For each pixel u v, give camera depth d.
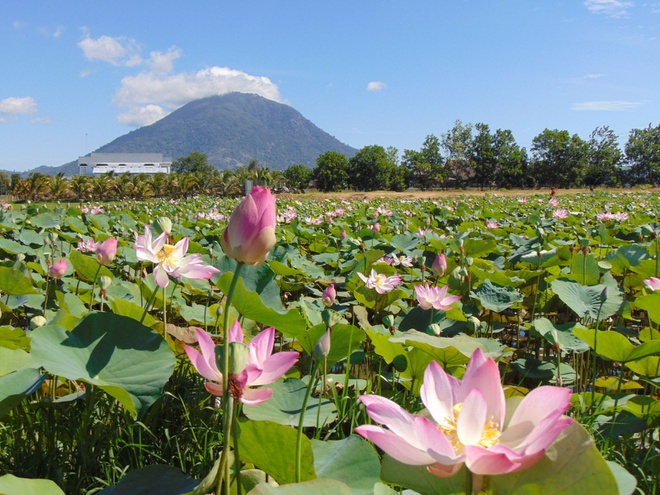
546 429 1.05
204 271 2.82
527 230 10.42
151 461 2.51
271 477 1.90
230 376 1.46
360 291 4.82
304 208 21.53
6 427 2.52
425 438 1.07
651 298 3.30
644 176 85.38
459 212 15.67
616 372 4.57
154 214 15.69
